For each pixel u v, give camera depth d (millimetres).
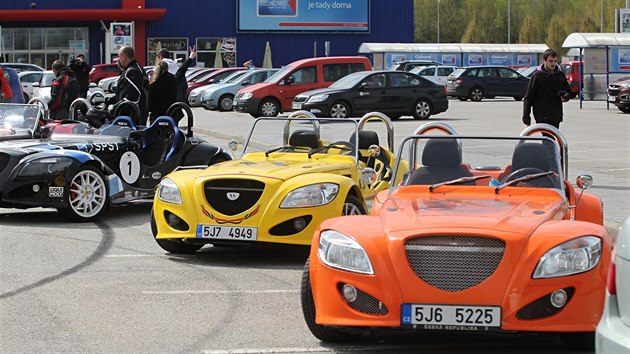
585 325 7934
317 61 44844
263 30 81438
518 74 65062
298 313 9930
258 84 45062
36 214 16938
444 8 180375
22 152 15547
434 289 7969
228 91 51062
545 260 7957
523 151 10336
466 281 8000
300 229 12180
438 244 8070
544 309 7977
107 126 17422
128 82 20562
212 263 12617
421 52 79000
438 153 10430
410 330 8891
